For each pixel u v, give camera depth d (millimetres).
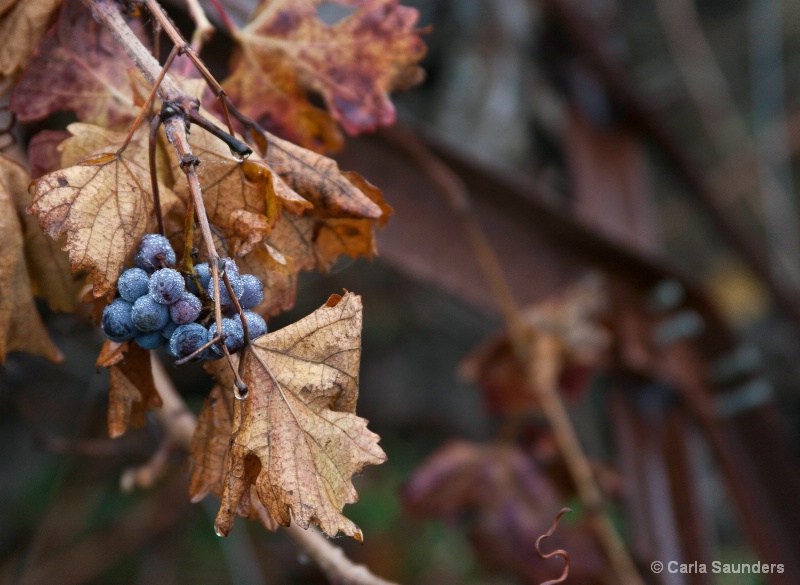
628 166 1396
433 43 1613
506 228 1073
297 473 511
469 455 1128
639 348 1134
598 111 1408
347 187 551
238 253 523
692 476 1148
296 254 560
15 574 1282
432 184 979
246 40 614
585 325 1062
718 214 1543
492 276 980
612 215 1333
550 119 1526
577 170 1355
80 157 543
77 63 568
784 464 1176
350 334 523
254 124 544
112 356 527
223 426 539
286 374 517
